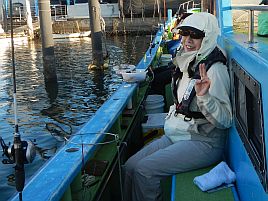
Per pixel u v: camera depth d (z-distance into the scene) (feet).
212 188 10.36
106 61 76.79
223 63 11.09
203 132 11.39
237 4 14.69
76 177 10.11
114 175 12.82
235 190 10.34
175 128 11.82
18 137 7.47
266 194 7.43
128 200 12.39
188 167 11.34
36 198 7.97
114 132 14.14
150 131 16.83
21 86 58.70
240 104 9.82
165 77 23.36
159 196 11.56
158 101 19.65
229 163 11.92
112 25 116.16
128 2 115.96
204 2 28.78
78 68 73.26
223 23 13.51
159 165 11.27
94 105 48.08
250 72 8.29
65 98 51.60
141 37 112.27
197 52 11.19
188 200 9.95
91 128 12.10
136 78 18.38
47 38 61.36
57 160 9.76
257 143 8.29
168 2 110.32
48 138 34.17
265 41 9.87
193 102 11.28
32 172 26.20
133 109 16.96
